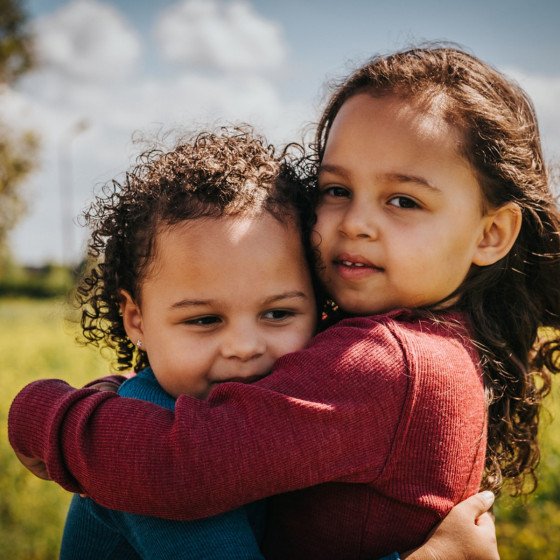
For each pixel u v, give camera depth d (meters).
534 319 2.04
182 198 1.74
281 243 1.76
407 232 1.73
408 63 1.84
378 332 1.61
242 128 2.29
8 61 27.70
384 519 1.58
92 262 2.22
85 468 1.52
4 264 42.72
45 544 4.88
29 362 11.58
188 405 1.54
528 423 2.12
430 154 1.72
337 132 1.82
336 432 1.49
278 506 1.73
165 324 1.74
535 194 1.96
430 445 1.56
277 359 1.66
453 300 1.87
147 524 1.57
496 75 1.96
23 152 28.73
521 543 4.46
